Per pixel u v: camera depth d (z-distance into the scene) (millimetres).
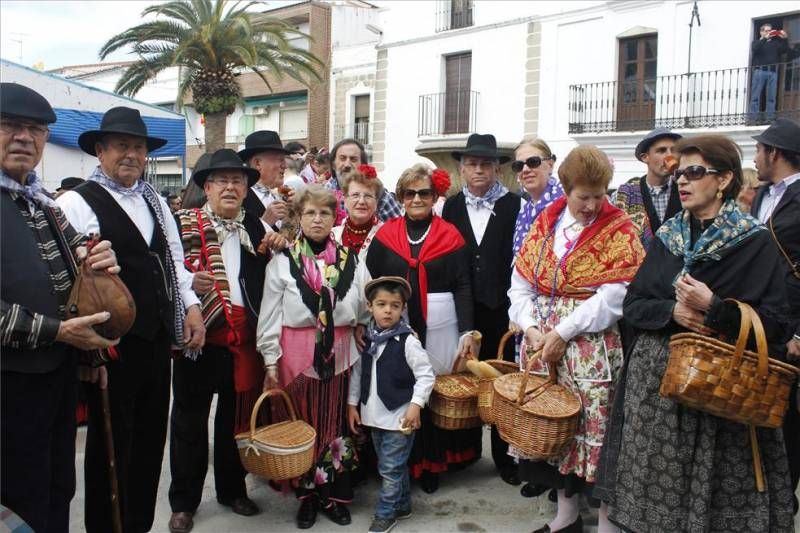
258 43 16094
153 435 3039
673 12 12867
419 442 3723
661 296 2555
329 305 3314
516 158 3832
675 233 2578
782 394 2240
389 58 17672
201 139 28172
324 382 3400
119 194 2867
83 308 2316
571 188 2895
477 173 4000
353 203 3896
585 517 3459
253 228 3525
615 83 13773
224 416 3531
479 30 15789
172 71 28688
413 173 3695
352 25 24000
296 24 24312
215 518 3482
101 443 2807
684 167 2490
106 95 11852
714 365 2213
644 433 2490
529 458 2988
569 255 2963
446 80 16828
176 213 3408
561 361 2980
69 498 2482
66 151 11688
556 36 14555
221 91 16000
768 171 3557
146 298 2816
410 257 3689
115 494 2740
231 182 3377
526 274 3133
